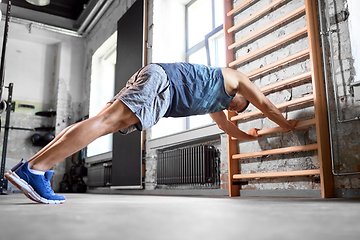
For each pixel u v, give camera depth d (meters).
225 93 1.82
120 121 1.49
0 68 4.96
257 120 2.53
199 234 0.49
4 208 1.11
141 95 1.53
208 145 3.08
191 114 1.82
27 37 6.86
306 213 0.84
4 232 0.52
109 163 5.42
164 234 0.50
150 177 3.98
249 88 1.88
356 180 1.81
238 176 2.56
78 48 7.27
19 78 6.78
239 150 2.69
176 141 3.55
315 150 2.07
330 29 2.05
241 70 2.77
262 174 2.32
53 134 6.78
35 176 1.39
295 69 2.27
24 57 6.90
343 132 1.91
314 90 2.02
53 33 7.00
